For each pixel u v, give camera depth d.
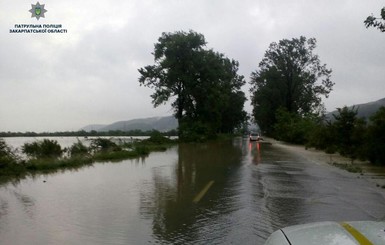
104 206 8.70
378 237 2.64
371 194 10.40
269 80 74.12
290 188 11.44
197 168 17.48
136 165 19.12
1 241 6.07
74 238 6.21
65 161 18.44
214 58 59.16
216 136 66.69
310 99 71.38
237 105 90.81
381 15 13.11
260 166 18.44
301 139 47.50
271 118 82.75
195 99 58.62
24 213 7.99
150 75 56.34
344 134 25.06
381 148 18.95
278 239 2.84
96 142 28.42
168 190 11.02
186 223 7.18
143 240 6.11
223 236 6.32
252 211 8.21
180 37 55.81
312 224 3.06
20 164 16.72
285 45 70.94
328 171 16.38
